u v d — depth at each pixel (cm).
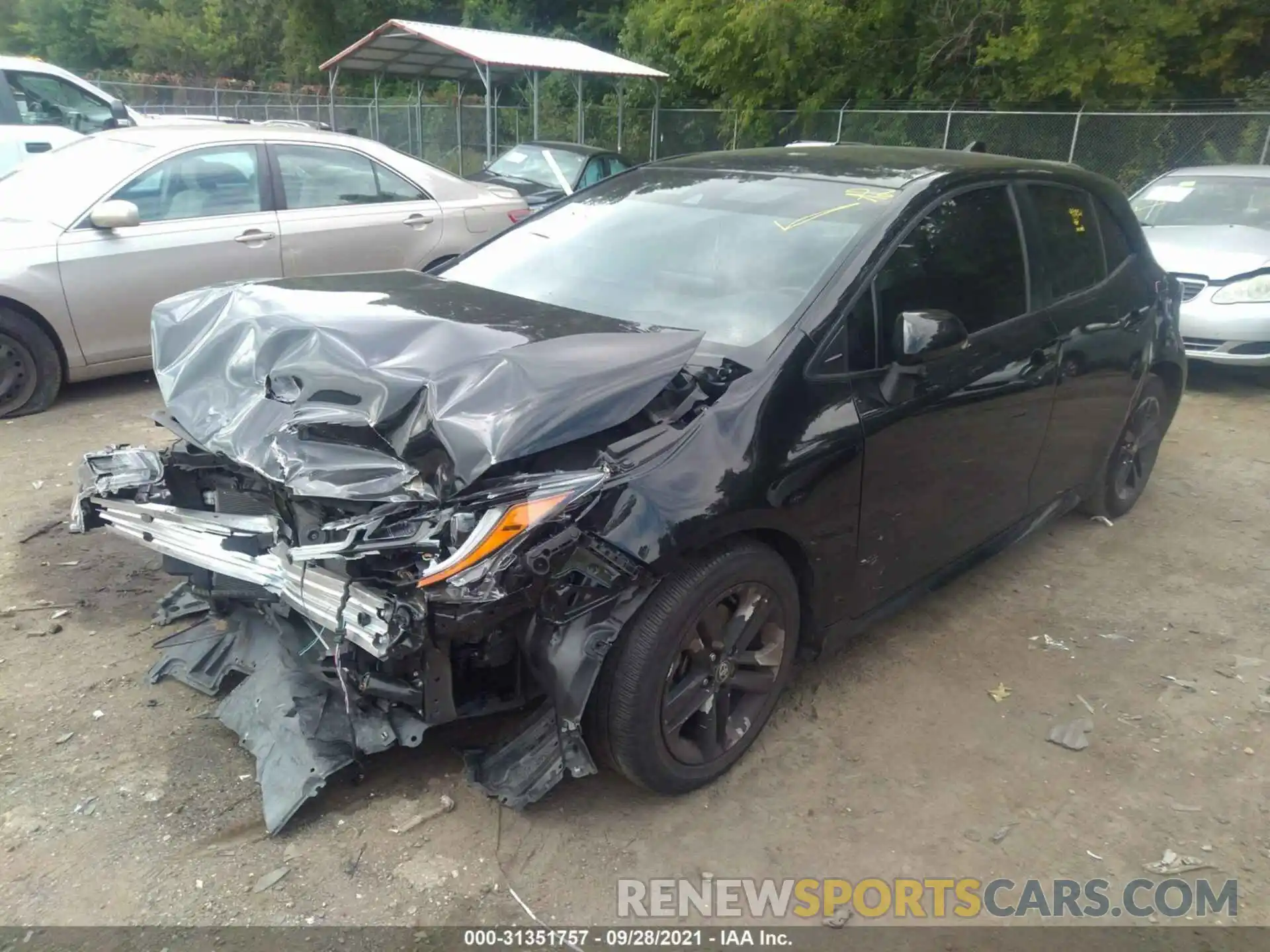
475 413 242
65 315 596
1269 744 339
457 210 759
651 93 2323
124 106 1093
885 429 318
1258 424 714
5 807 278
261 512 306
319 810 282
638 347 276
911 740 332
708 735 294
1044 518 443
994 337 367
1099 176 467
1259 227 829
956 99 1877
